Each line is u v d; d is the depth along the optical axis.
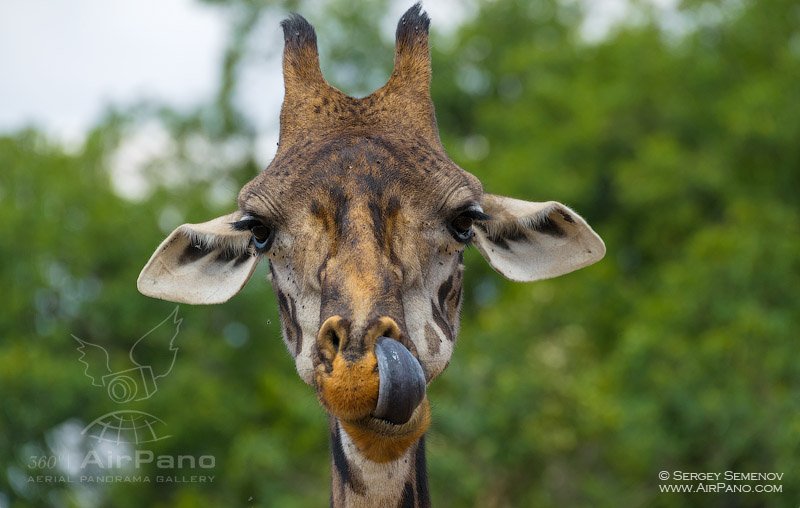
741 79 31.62
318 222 6.79
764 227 19.72
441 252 6.96
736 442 14.46
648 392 16.03
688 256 20.08
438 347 6.82
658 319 17.70
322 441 17.28
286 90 7.72
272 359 21.14
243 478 16.89
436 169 6.98
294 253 6.86
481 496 16.20
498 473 16.56
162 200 23.95
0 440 17.52
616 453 16.58
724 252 18.36
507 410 16.31
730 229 19.83
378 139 7.06
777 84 28.41
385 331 6.23
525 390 16.42
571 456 16.75
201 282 8.00
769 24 31.59
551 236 8.09
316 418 17.11
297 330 6.91
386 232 6.71
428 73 7.72
